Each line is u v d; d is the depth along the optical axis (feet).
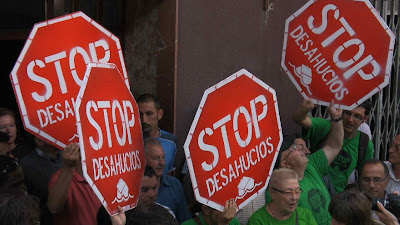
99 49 12.16
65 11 19.20
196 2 19.01
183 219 16.10
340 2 15.38
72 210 13.12
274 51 21.48
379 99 23.66
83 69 11.90
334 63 15.58
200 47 19.24
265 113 12.76
